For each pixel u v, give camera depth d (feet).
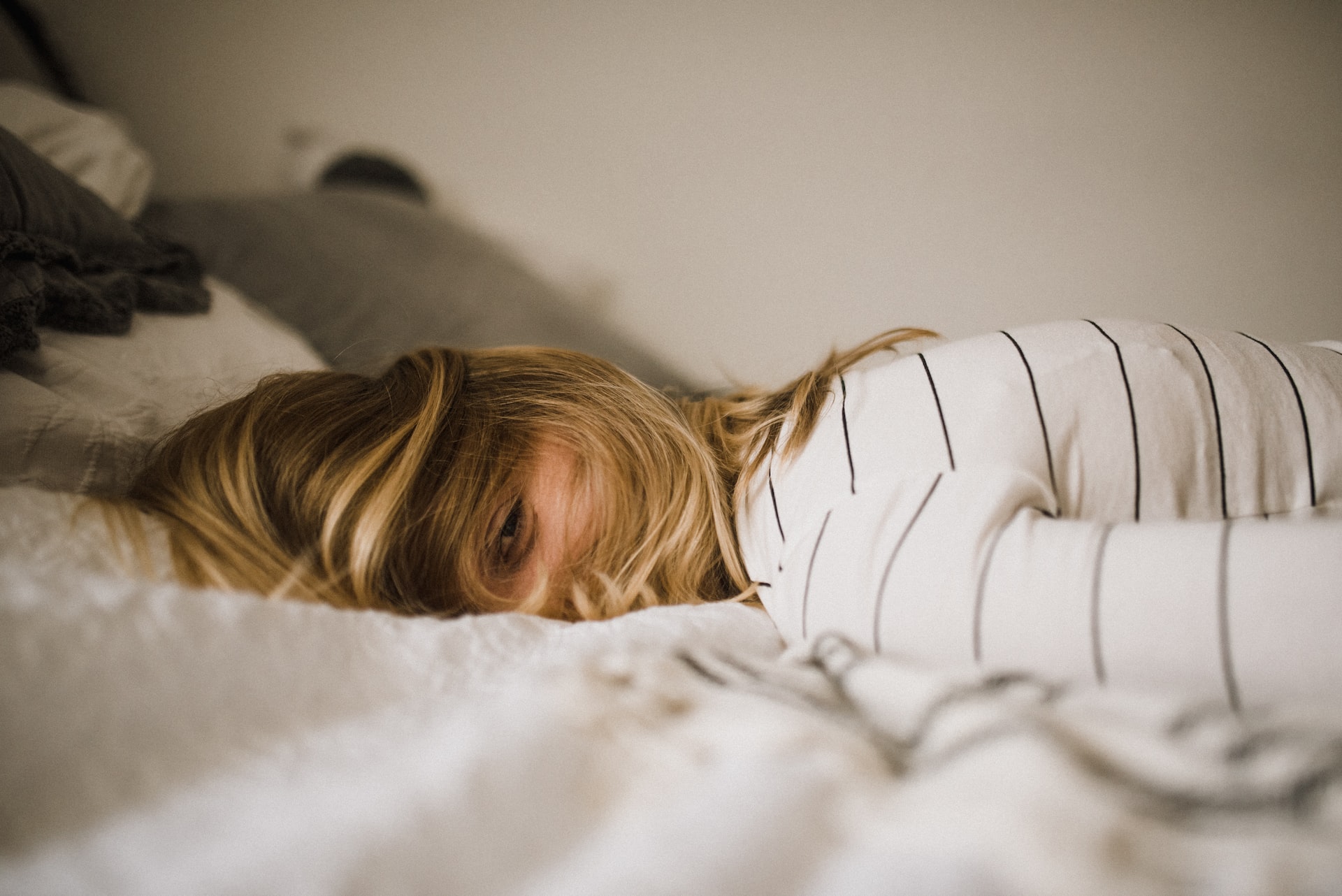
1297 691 1.13
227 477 1.87
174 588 1.27
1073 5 4.52
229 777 1.07
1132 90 4.48
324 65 5.68
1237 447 1.67
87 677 1.11
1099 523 1.41
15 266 2.02
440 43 5.57
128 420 2.13
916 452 1.66
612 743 1.09
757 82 5.14
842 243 5.05
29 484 1.80
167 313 2.83
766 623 1.81
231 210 4.45
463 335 3.95
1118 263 4.53
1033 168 4.67
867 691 1.20
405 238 4.67
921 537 1.50
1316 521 1.24
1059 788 0.87
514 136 5.61
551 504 2.03
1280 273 4.28
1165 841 0.84
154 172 5.79
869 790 0.96
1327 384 1.76
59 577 1.22
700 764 1.06
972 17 4.69
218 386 2.53
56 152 3.42
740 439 2.21
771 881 0.84
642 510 2.07
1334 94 4.21
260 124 5.81
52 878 0.91
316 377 2.19
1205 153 4.39
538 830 0.96
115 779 1.05
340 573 1.82
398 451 1.98
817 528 1.69
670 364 5.21
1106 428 1.63
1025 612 1.33
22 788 1.02
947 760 1.00
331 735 1.19
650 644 1.51
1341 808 0.84
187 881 0.86
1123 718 1.03
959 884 0.80
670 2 5.19
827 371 2.21
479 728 1.08
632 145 5.42
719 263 5.29
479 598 1.96
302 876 0.84
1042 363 1.69
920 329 2.52
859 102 4.97
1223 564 1.22
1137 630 1.24
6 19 4.94
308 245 4.29
